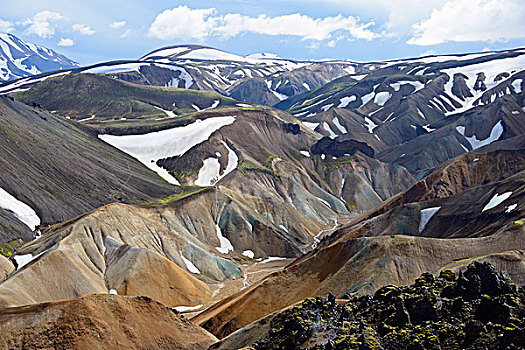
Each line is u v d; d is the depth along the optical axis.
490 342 31.38
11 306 59.53
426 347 33.34
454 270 60.19
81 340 54.12
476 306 35.88
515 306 33.81
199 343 60.38
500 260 59.03
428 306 37.25
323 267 73.44
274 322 52.19
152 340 58.16
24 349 52.50
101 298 58.81
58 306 56.34
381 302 42.16
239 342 52.19
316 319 42.97
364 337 35.75
